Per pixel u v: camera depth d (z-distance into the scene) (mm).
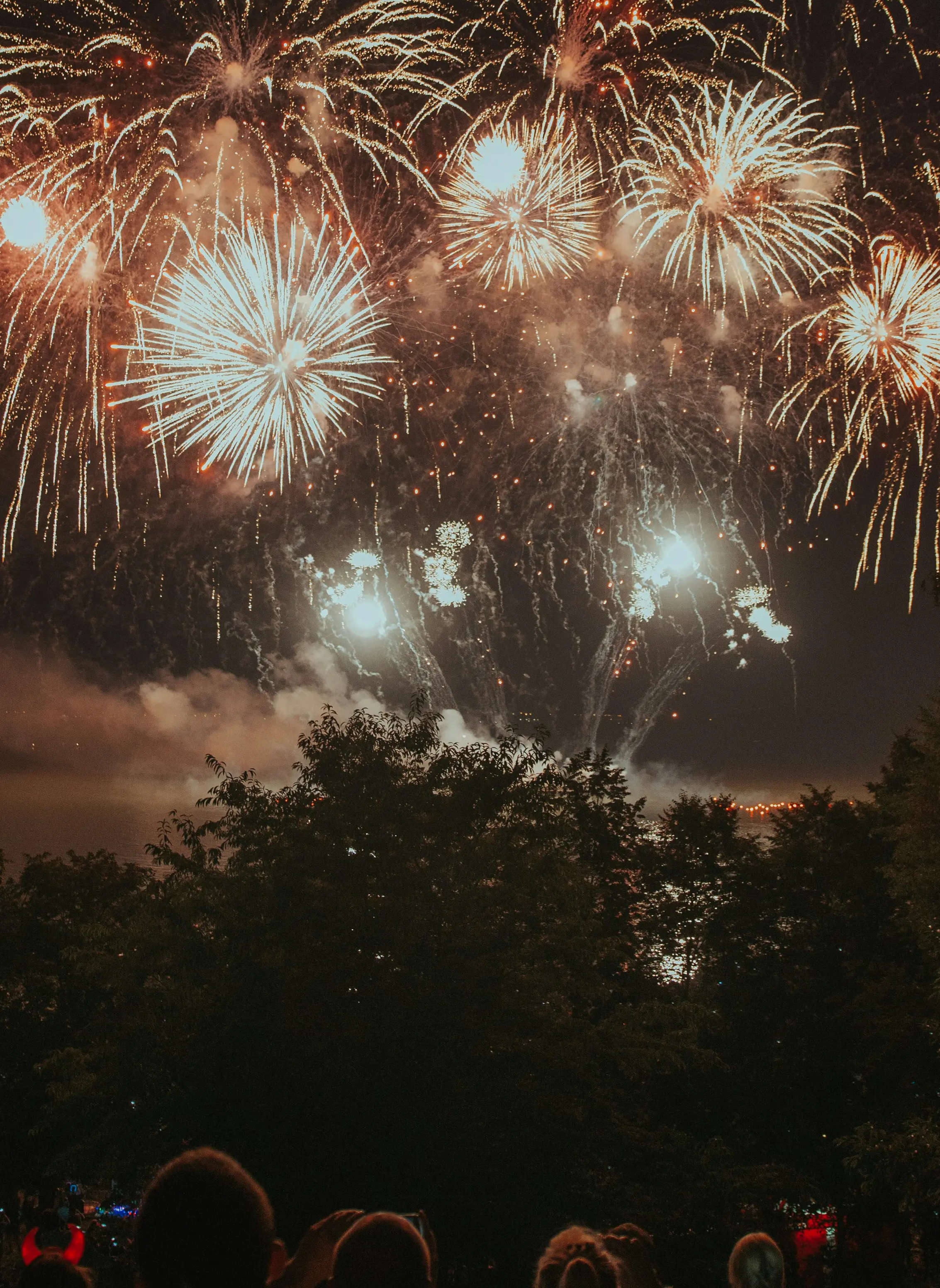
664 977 31734
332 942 19141
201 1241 2264
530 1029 20219
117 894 30453
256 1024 18297
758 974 31641
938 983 23312
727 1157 23344
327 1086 17625
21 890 29938
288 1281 3291
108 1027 21453
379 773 21750
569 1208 19391
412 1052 18641
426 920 19766
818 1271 28203
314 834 21031
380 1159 17656
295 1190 17406
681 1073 28891
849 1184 27984
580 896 22234
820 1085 28984
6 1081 26812
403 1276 2674
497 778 22656
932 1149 20891
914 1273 27453
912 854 23109
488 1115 18516
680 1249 22125
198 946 20469
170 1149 18266
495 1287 19453
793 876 32812
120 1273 19109
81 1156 20500
